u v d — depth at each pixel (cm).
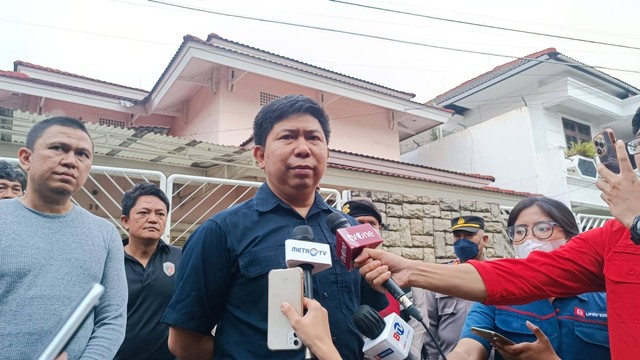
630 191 146
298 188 185
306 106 187
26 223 203
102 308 214
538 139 1440
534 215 242
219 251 176
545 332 209
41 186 206
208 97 1122
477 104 1664
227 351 167
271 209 186
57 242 204
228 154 718
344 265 181
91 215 229
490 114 1647
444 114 1363
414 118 1364
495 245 705
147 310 304
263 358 159
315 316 131
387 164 1020
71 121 218
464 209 694
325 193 527
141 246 328
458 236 374
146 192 337
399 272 172
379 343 157
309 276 151
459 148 1445
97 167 398
